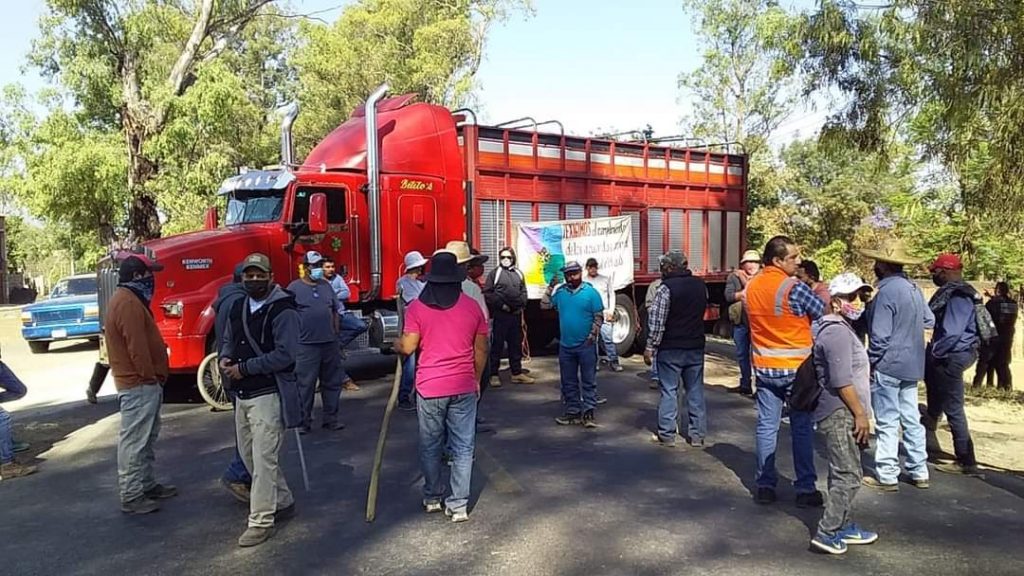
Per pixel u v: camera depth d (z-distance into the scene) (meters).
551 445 7.73
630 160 13.98
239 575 4.74
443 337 5.53
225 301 5.40
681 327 7.50
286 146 12.10
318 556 5.00
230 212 11.17
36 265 78.88
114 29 19.89
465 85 35.00
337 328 8.55
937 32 9.91
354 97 33.94
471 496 6.18
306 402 8.24
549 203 12.94
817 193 35.94
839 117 12.46
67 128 19.09
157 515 5.88
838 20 11.47
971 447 6.82
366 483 6.54
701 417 7.61
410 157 11.56
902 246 6.36
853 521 5.48
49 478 6.96
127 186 19.25
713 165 15.43
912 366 6.21
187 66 20.69
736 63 34.69
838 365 4.85
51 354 17.61
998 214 10.63
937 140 11.70
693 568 4.74
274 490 5.31
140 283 6.00
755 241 35.28
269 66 39.44
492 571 4.72
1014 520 5.60
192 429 8.70
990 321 6.93
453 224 11.93
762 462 5.91
